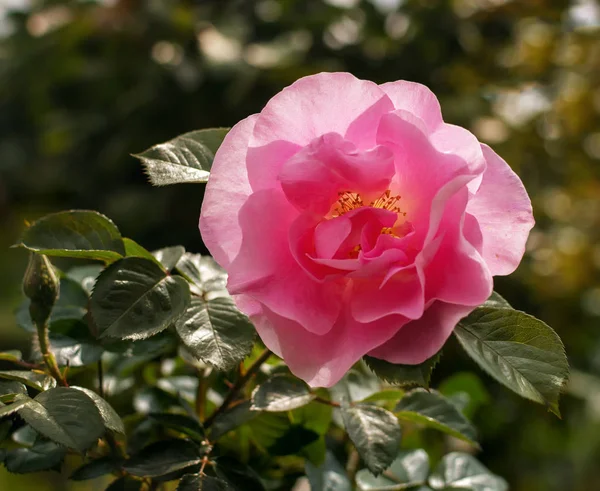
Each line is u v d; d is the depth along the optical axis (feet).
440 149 1.80
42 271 1.89
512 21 4.87
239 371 1.98
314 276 1.78
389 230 1.82
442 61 4.65
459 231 1.75
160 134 4.50
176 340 2.09
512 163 4.50
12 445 2.02
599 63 5.04
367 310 1.78
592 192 5.05
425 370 1.78
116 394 2.14
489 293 1.74
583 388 4.22
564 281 4.52
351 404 1.94
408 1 4.56
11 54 4.77
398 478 2.11
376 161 1.79
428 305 1.77
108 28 4.54
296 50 4.35
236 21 4.53
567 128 4.93
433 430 2.44
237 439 2.11
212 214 1.82
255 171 1.81
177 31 4.42
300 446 2.03
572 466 4.23
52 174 5.33
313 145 1.78
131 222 4.39
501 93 4.79
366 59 4.54
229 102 4.23
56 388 1.79
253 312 1.82
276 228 1.81
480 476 2.13
